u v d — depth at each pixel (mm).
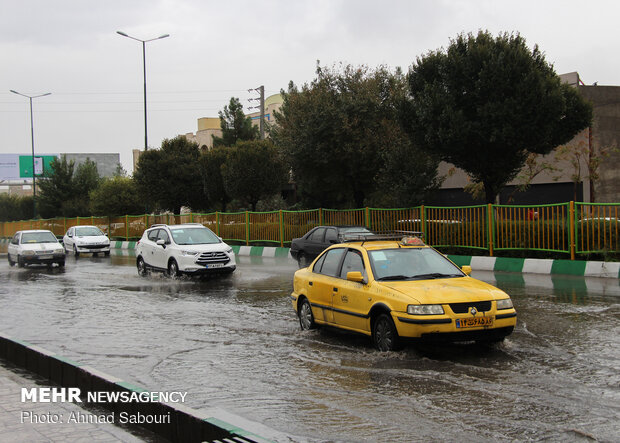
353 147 23203
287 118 27391
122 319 11328
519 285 13961
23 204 69750
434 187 23250
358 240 9047
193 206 38844
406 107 20094
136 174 38125
